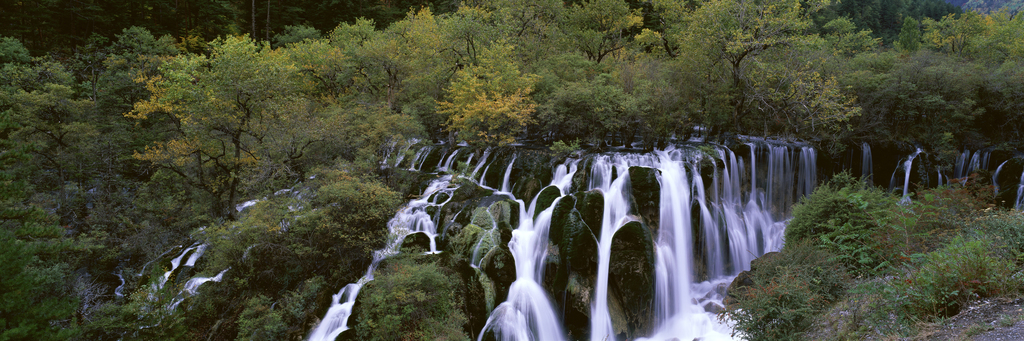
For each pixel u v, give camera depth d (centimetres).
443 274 1284
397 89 2816
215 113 1753
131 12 3622
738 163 1773
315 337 1223
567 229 1409
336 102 2755
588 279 1344
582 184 1659
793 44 1975
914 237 958
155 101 1838
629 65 2408
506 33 2689
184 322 1318
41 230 938
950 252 695
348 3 4503
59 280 1437
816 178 1861
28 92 2311
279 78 1936
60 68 2447
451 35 2616
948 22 3030
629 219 1462
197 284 1476
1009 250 732
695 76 2262
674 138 2133
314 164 2062
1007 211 1042
